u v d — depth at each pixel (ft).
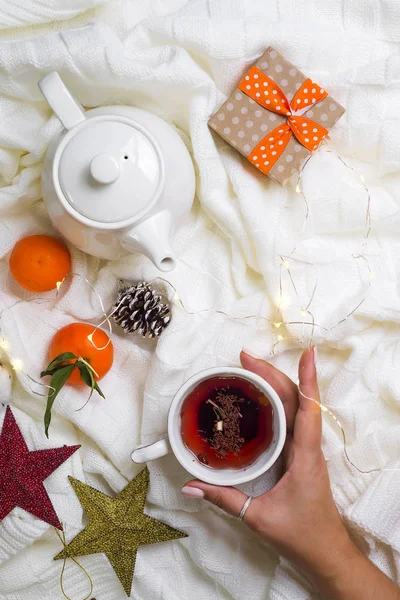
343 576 2.46
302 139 2.46
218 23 2.43
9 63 2.36
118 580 2.68
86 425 2.55
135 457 2.39
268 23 2.44
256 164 2.47
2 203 2.50
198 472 2.39
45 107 2.50
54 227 2.52
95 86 2.44
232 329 2.56
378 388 2.60
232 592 2.64
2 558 2.58
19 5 2.42
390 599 2.49
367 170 2.56
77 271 2.60
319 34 2.47
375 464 2.58
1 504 2.49
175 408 2.35
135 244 2.29
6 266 2.63
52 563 2.65
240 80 2.50
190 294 2.59
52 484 2.58
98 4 2.47
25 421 2.61
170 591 2.67
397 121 2.46
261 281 2.63
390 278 2.59
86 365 2.40
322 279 2.58
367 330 2.61
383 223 2.56
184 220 2.47
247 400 2.44
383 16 2.50
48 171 2.30
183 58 2.42
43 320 2.59
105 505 2.55
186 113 2.50
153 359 2.51
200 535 2.63
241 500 2.41
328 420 2.61
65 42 2.35
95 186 2.21
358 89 2.47
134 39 2.45
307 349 2.47
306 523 2.42
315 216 2.56
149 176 2.22
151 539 2.57
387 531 2.51
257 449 2.44
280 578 2.58
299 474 2.42
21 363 2.52
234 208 2.52
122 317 2.49
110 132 2.23
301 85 2.45
